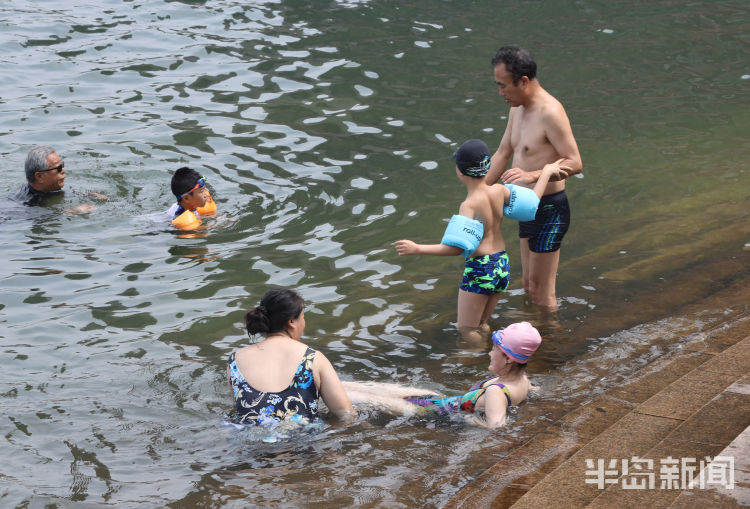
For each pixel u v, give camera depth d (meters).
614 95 20.28
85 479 6.92
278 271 11.64
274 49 22.73
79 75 20.31
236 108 18.67
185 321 10.15
